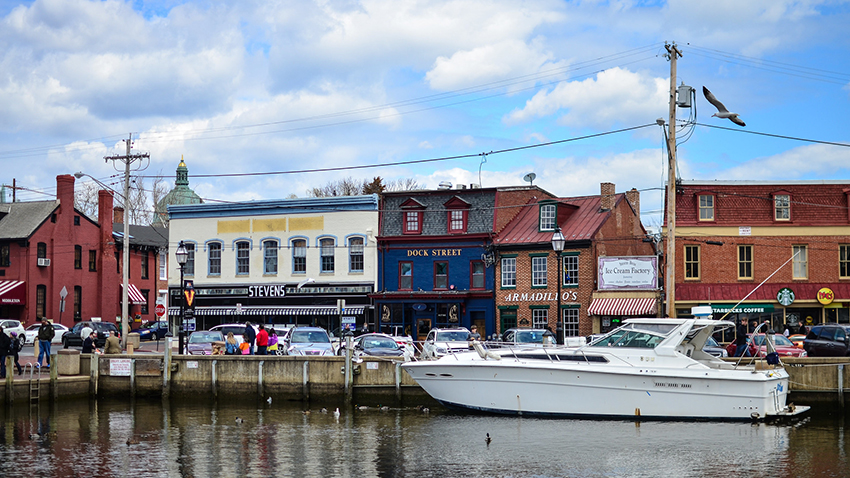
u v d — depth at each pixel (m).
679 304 45.53
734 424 24.64
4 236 64.31
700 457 20.66
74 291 67.38
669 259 32.50
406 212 52.09
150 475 19.38
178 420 27.44
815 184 47.03
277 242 54.31
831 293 45.00
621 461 20.25
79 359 33.84
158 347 50.66
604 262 46.19
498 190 50.81
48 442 23.45
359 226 52.62
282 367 31.77
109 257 70.88
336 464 20.38
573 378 25.67
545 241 47.91
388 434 24.20
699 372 24.80
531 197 53.06
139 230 83.06
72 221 67.50
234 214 55.28
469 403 27.25
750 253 46.44
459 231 50.78
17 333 52.16
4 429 25.72
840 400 28.22
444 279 50.94
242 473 19.53
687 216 46.81
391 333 50.62
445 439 23.17
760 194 46.88
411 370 28.22
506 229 50.72
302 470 19.78
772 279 46.16
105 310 69.88
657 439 22.72
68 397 32.59
